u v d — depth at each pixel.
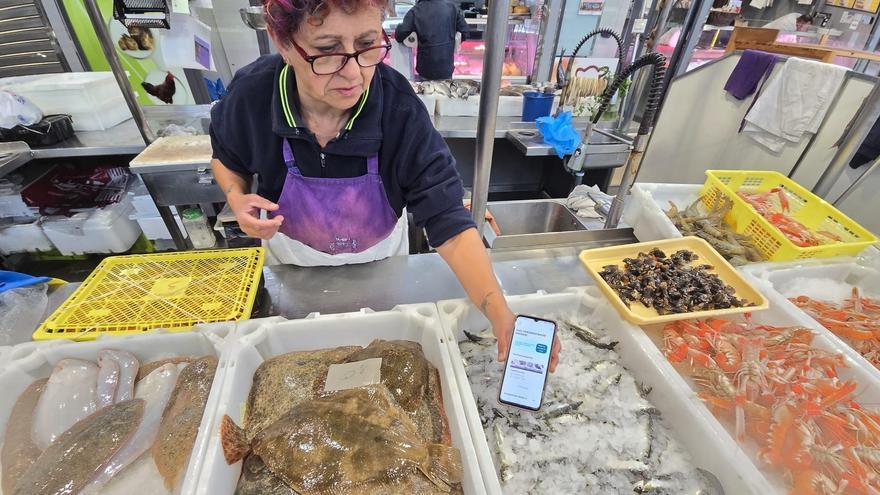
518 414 0.91
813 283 1.30
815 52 2.52
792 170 1.99
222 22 3.08
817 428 0.83
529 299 1.12
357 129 0.99
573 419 0.90
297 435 0.75
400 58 3.57
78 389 0.89
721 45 3.56
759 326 1.08
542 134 2.67
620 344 1.06
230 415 0.82
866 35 3.60
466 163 3.77
